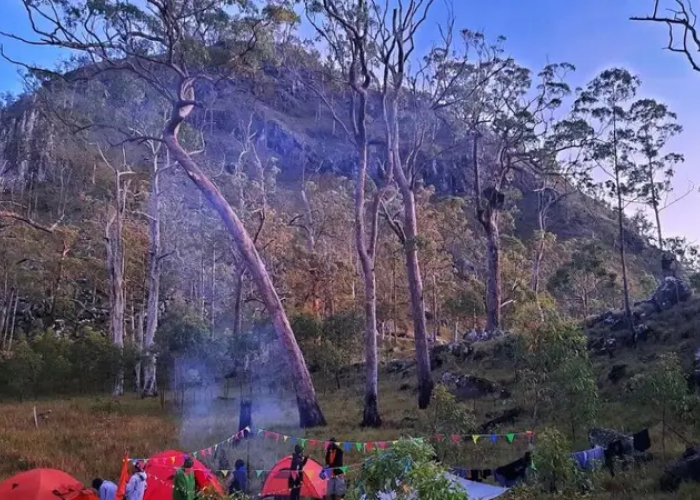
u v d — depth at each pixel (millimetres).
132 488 11102
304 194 61625
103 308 63219
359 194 25469
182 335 35688
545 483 11453
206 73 28594
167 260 56031
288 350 24781
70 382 39375
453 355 33812
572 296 49188
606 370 22234
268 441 19234
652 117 29062
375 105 33188
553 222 73500
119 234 40656
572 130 36438
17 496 10797
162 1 26016
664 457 13438
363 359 42562
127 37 27562
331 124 118875
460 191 91375
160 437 20062
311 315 38062
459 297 50719
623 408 17906
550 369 16344
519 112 38594
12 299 57500
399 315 57219
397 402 28266
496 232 40219
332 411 27828
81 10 26219
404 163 30969
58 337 43750
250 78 30594
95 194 62594
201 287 55094
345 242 62312
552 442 11430
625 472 12805
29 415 25938
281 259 54250
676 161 29812
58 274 59094
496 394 23609
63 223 63281
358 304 48375
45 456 16500
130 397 35812
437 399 14852
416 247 27234
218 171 50406
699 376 17969
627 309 26141
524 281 50156
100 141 44625
